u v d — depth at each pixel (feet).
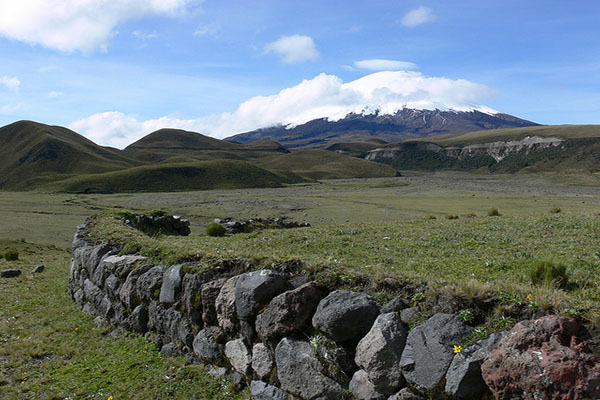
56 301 62.49
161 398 31.96
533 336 19.07
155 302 41.86
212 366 34.50
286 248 62.39
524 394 18.31
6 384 36.11
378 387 22.82
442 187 596.70
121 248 55.93
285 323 28.30
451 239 62.28
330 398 25.32
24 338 46.65
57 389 34.76
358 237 69.46
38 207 402.93
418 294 25.21
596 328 19.19
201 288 36.32
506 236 62.23
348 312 25.05
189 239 77.87
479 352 20.36
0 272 84.99
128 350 41.16
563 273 34.32
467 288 24.06
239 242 70.69
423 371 21.24
